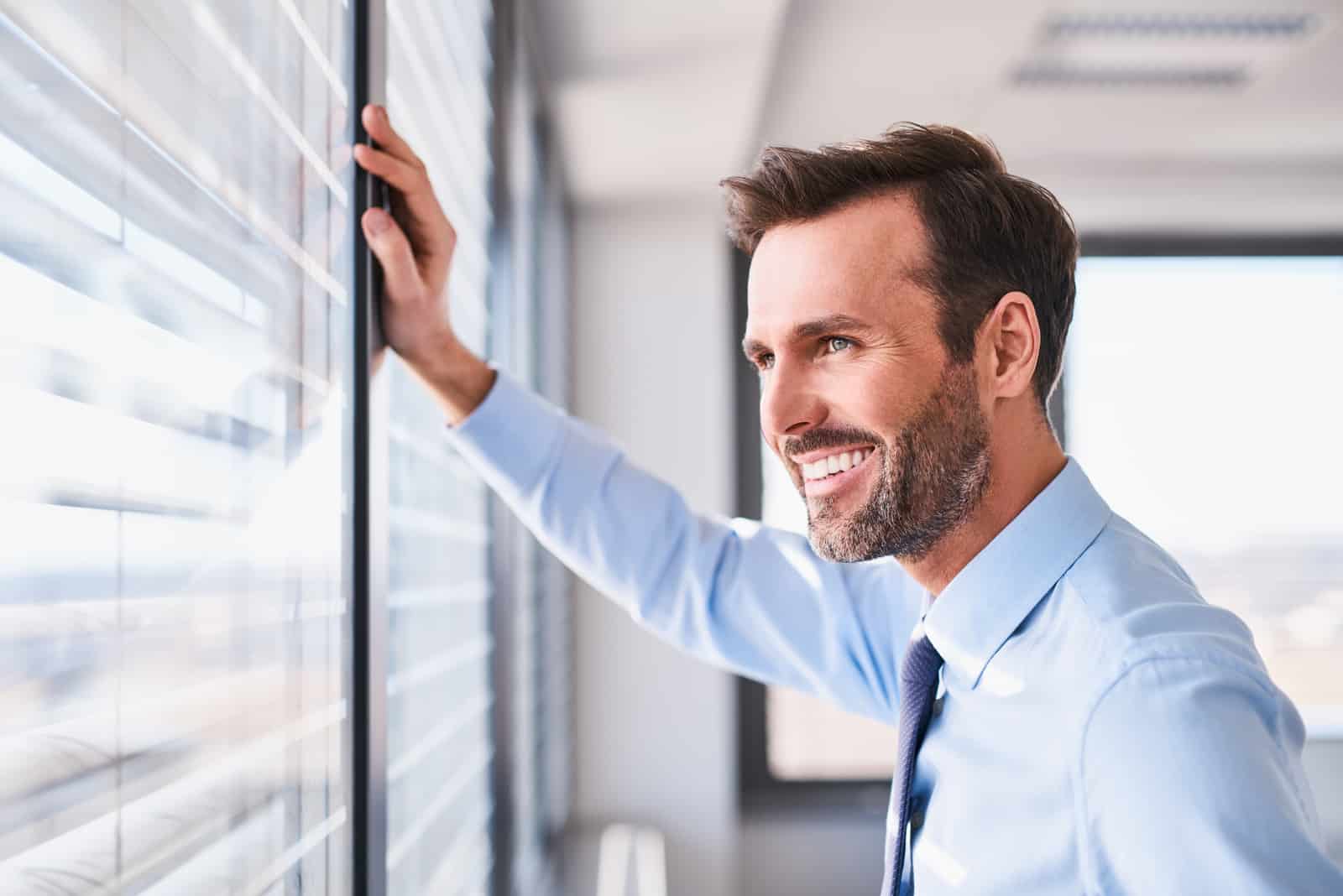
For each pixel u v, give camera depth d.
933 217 0.85
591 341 3.43
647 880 2.64
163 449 0.58
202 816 0.62
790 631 1.17
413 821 1.27
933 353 0.85
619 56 2.30
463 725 1.60
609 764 3.34
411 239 1.02
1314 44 2.76
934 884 0.86
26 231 0.45
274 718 0.74
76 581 0.48
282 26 0.78
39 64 0.46
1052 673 0.79
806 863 3.62
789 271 0.87
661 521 1.23
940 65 2.88
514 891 1.94
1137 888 0.68
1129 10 2.58
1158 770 0.67
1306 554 3.83
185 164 0.61
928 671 0.92
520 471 1.20
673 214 3.44
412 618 1.29
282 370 0.77
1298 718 0.72
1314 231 3.96
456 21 1.51
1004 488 0.88
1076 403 3.86
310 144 0.84
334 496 0.90
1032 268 0.89
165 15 0.59
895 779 0.93
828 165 0.86
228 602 0.66
